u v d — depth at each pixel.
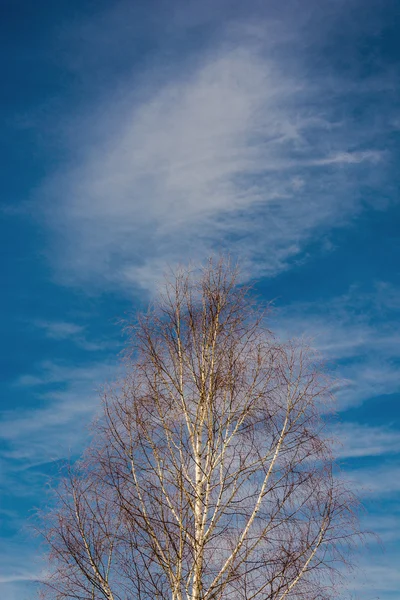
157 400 10.52
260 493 9.75
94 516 9.62
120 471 9.81
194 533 9.45
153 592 9.08
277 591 9.00
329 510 9.44
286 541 9.32
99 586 9.19
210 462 10.05
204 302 11.18
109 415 10.23
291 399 10.34
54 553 9.38
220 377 10.62
